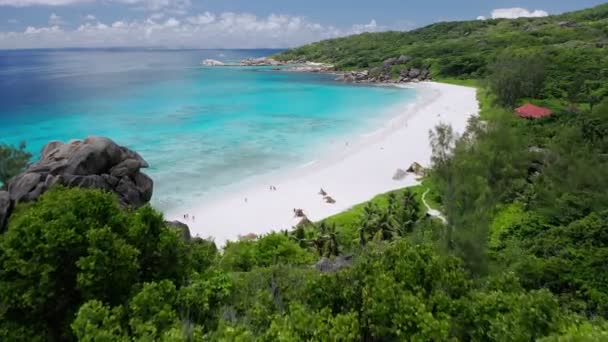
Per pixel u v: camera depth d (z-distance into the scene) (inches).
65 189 658.2
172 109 4503.0
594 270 848.3
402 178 2199.8
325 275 552.4
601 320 544.4
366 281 526.9
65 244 521.3
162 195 2030.0
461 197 1336.1
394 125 3567.9
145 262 602.5
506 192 1654.8
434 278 536.7
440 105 4409.5
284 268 756.6
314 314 466.6
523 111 3179.1
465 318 474.9
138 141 3080.7
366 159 2576.3
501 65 4020.7
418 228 1310.3
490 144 1774.1
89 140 1379.2
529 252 1072.8
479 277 842.8
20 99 5017.2
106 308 468.1
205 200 1972.2
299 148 2891.2
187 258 654.5
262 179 2262.6
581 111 3110.2
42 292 500.1
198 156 2701.8
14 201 1156.5
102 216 593.3
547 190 1589.6
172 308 511.2
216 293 572.7
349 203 1888.5
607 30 6707.7
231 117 4065.0
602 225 1104.2
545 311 453.7
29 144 2955.2
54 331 514.9
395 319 447.8
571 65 4751.5
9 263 511.8
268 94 5738.2
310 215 1780.3
